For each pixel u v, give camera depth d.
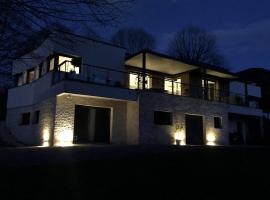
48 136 13.80
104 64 16.41
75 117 14.16
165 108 16.30
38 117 15.54
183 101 17.27
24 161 6.99
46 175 5.42
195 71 20.25
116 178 5.46
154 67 19.08
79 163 6.45
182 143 16.62
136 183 5.27
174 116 16.62
